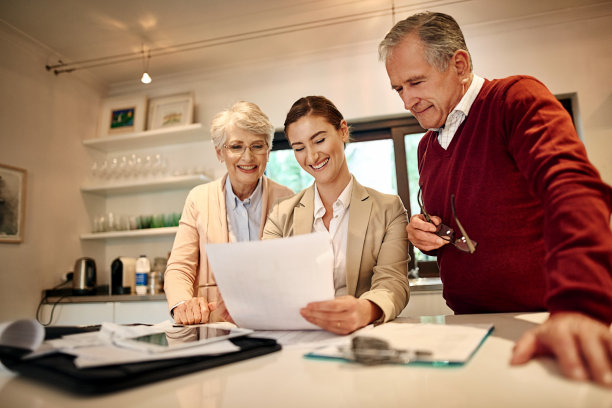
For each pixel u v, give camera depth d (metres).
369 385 0.47
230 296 0.89
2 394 0.50
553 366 0.50
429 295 2.54
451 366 0.53
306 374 0.54
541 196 0.76
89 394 0.48
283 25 2.92
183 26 2.88
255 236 1.76
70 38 2.96
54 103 3.19
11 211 2.77
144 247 3.51
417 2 2.72
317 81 3.29
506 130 0.98
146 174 3.39
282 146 3.45
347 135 1.30
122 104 3.59
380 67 3.19
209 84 3.51
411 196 3.16
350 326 0.78
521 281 1.04
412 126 3.19
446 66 1.06
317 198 1.32
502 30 2.95
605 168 2.72
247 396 0.46
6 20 2.72
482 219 1.06
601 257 0.58
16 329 0.60
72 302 2.93
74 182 3.34
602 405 0.38
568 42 2.87
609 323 0.54
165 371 0.54
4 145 2.77
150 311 2.80
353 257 1.17
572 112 2.94
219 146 1.64
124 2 2.60
